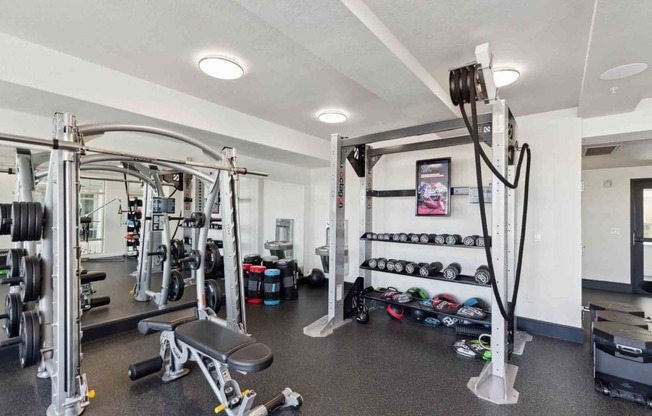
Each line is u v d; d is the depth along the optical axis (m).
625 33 1.71
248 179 6.52
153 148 3.85
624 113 3.10
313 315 4.07
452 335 3.42
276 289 4.57
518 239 3.49
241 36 2.09
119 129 2.27
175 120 2.97
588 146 3.78
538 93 2.93
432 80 2.51
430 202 4.05
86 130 2.12
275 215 6.34
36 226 2.05
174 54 2.33
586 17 1.80
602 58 1.99
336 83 2.82
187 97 3.07
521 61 2.33
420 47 2.10
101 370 2.62
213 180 2.93
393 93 2.54
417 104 2.78
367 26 1.67
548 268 3.40
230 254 2.80
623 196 5.49
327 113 3.57
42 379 2.45
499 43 2.08
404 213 4.44
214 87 2.90
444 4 1.69
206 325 2.27
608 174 5.60
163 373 2.55
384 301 3.81
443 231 4.12
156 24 1.96
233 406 1.92
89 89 2.44
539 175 3.46
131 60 2.42
